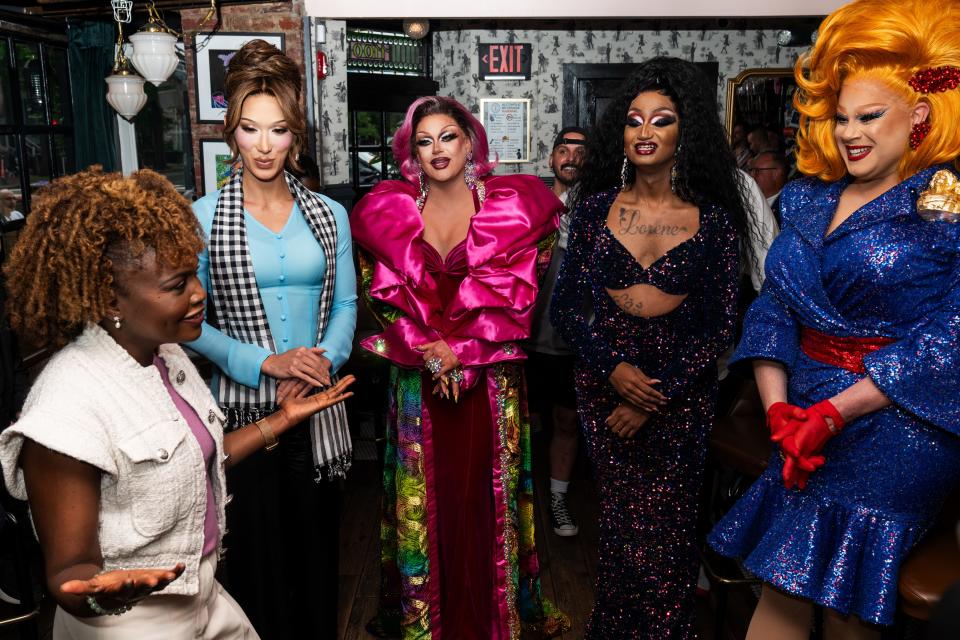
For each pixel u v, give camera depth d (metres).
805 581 1.71
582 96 6.73
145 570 1.10
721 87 6.56
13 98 4.50
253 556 2.12
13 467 1.15
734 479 2.76
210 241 2.00
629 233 2.22
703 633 2.58
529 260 2.22
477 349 2.20
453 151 2.18
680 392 2.13
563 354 3.21
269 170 2.02
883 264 1.62
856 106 1.61
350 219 2.35
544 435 4.52
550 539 3.29
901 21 1.54
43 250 1.14
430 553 2.33
